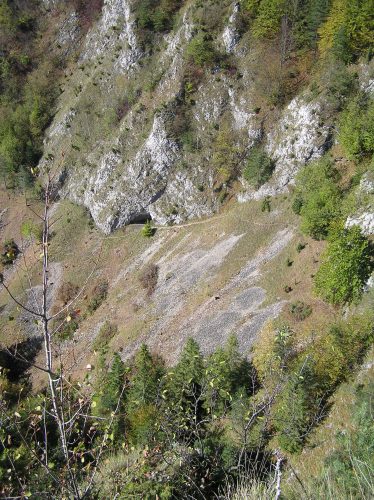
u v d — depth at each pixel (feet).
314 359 107.55
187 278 220.02
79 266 269.23
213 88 256.11
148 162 267.18
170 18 290.56
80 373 166.91
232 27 252.01
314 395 103.50
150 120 274.57
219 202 246.27
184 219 255.91
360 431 45.42
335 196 178.09
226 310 187.52
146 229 261.03
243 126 246.27
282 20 235.61
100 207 281.33
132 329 214.90
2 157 329.72
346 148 190.29
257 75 244.42
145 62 293.64
